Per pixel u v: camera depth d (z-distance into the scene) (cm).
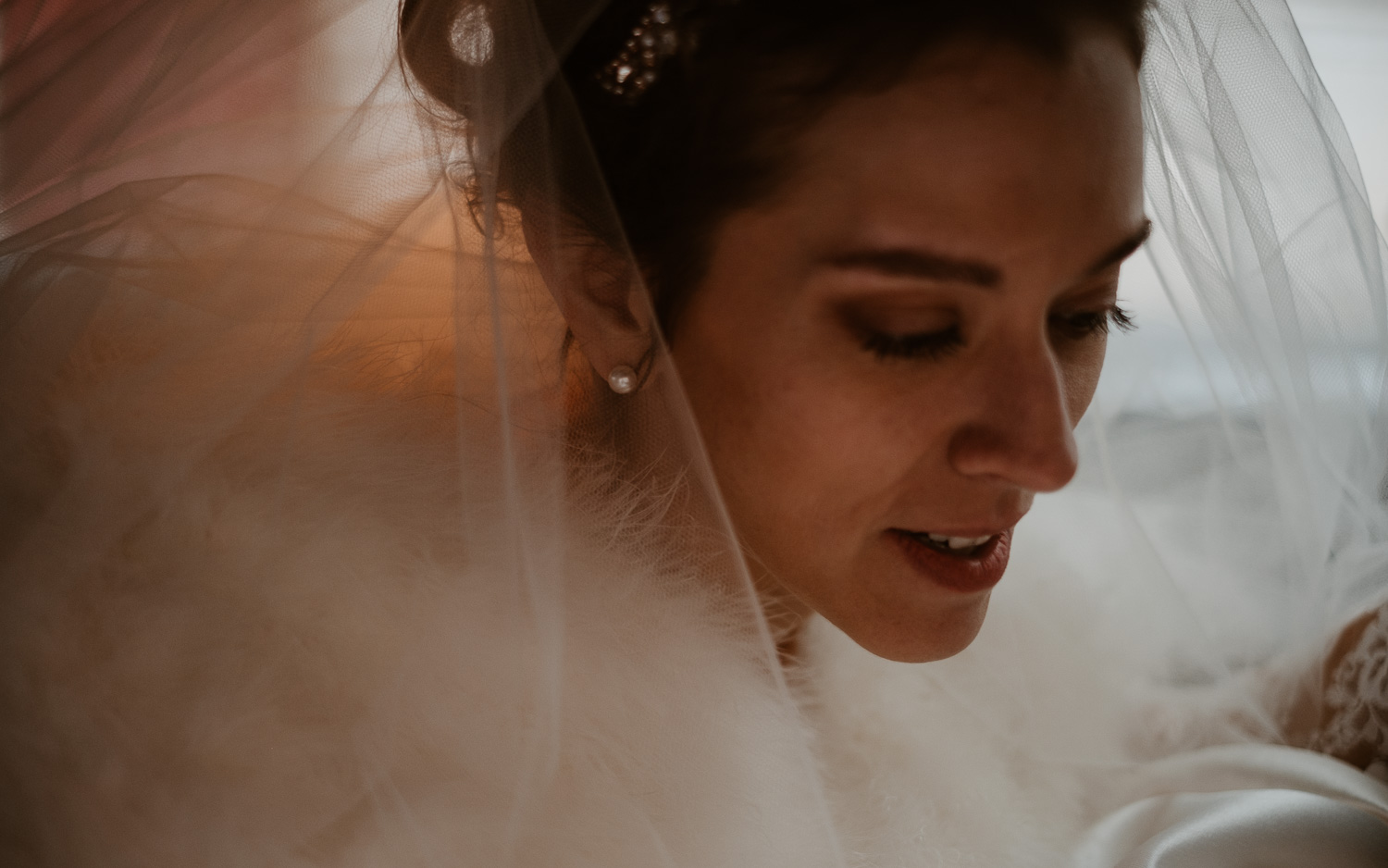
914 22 62
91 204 72
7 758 56
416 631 63
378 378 74
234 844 56
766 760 71
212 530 64
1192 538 117
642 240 73
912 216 64
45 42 78
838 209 65
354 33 75
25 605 60
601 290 74
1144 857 84
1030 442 68
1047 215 65
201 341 69
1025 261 65
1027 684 104
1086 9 65
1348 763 105
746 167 67
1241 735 107
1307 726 108
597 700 67
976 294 66
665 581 72
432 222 72
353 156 72
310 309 70
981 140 63
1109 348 121
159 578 62
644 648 70
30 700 57
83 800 55
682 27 68
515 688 64
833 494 72
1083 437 116
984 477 70
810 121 65
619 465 75
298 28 74
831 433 70
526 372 73
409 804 59
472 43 72
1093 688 107
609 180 75
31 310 71
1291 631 112
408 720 62
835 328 68
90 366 70
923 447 69
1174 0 86
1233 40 87
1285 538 109
